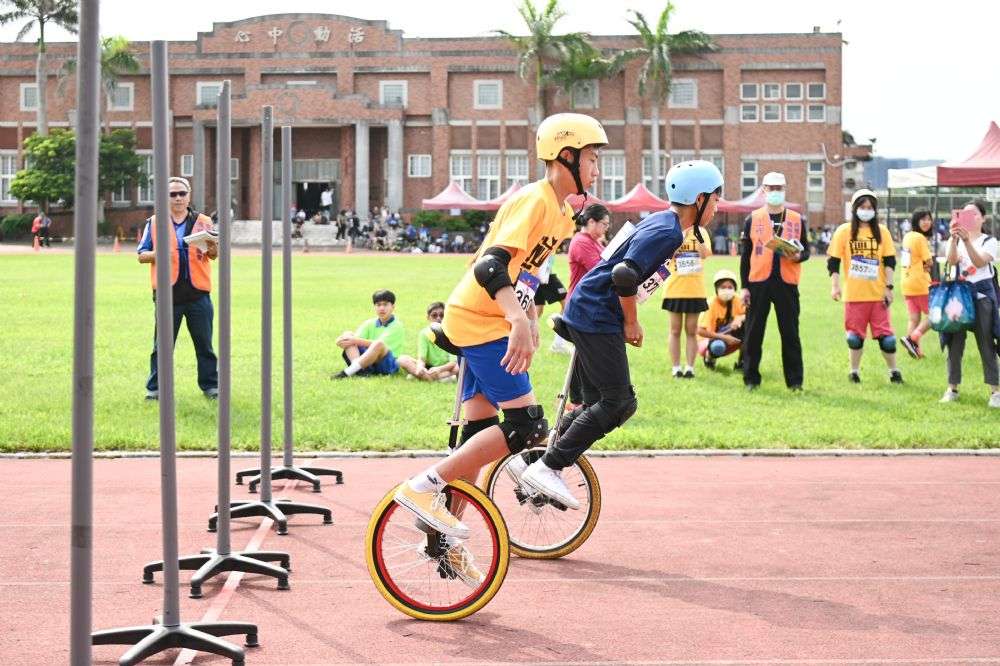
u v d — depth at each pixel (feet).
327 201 223.51
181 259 38.34
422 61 228.22
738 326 47.67
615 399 18.89
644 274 18.92
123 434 32.12
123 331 58.90
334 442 31.55
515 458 20.42
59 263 126.93
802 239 42.09
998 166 76.23
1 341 54.24
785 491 26.22
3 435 31.86
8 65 234.79
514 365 16.58
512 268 17.37
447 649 15.55
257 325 62.75
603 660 15.11
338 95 223.71
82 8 10.82
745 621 16.78
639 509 24.32
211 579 18.88
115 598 17.81
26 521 22.99
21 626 16.44
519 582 18.89
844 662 15.02
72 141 212.84
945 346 40.47
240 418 35.04
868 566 19.84
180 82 231.50
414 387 41.93
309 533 22.08
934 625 16.58
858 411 37.58
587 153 17.83
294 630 16.34
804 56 220.64
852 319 44.39
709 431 33.50
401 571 17.72
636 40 224.74
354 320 65.98
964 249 38.45
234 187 228.22
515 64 226.79
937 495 25.84
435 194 229.25
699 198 19.33
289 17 229.86
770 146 222.69
